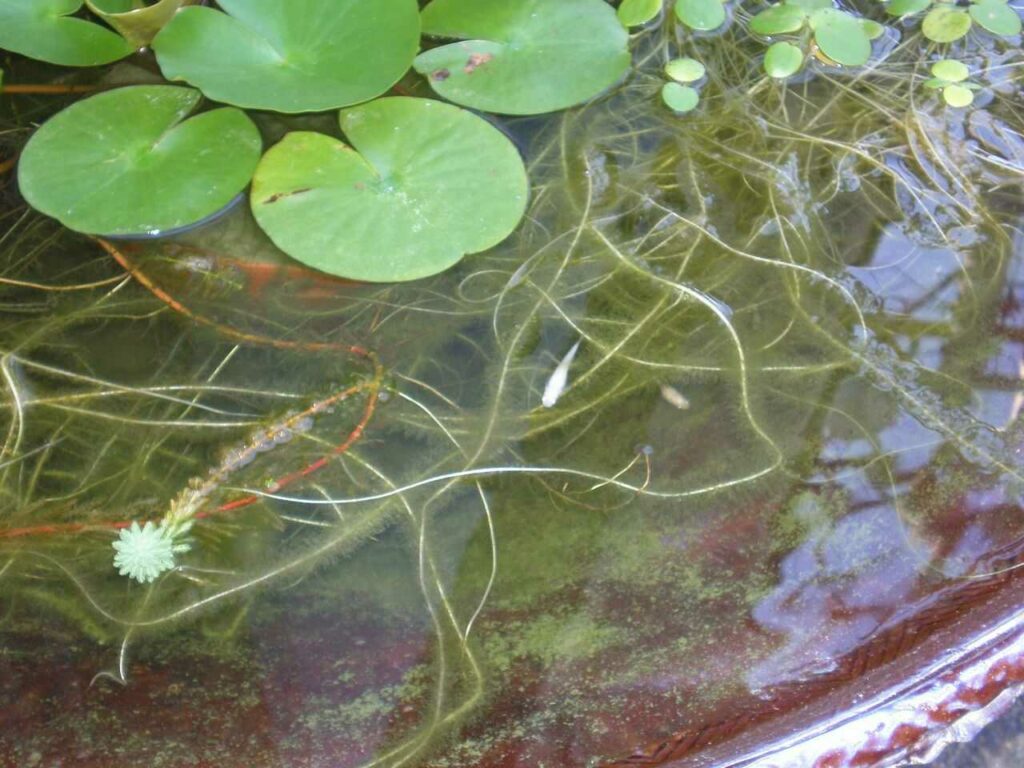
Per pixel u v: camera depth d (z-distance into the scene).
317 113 0.57
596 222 0.57
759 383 0.53
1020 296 0.55
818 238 0.57
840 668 0.46
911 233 0.57
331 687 0.47
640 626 0.48
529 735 0.46
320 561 0.50
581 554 0.50
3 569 0.50
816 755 0.42
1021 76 0.62
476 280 0.56
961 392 0.53
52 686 0.47
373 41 0.56
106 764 0.46
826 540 0.50
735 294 0.55
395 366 0.54
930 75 0.62
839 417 0.52
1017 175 0.59
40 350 0.54
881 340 0.54
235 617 0.49
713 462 0.52
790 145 0.60
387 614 0.49
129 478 0.52
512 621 0.49
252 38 0.56
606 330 0.55
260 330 0.54
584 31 0.59
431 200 0.55
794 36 0.63
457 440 0.52
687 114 0.60
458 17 0.59
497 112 0.57
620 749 0.45
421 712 0.47
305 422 0.53
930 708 0.42
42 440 0.52
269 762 0.46
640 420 0.53
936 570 0.48
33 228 0.55
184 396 0.53
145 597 0.49
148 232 0.54
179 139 0.55
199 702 0.47
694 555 0.50
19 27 0.56
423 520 0.51
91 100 0.55
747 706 0.45
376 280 0.53
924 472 0.51
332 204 0.54
